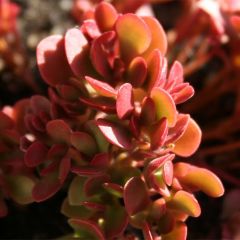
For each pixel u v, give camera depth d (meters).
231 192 0.29
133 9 0.31
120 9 0.31
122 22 0.24
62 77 0.25
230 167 0.33
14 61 0.35
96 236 0.24
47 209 0.32
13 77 0.36
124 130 0.24
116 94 0.23
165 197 0.24
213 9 0.29
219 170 0.31
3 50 0.35
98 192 0.24
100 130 0.24
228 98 0.36
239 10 0.30
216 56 0.37
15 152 0.26
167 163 0.23
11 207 0.32
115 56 0.25
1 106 0.36
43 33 0.39
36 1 0.40
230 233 0.29
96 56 0.24
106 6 0.25
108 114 0.24
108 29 0.25
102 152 0.24
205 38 0.36
